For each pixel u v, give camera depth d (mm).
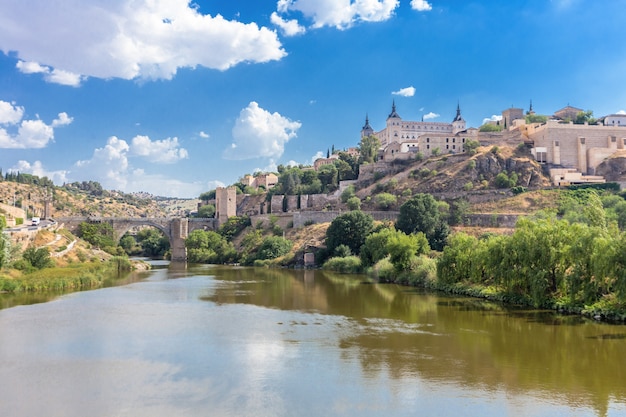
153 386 39469
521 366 44375
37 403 36094
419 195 156000
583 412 34344
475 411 34625
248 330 59094
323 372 42875
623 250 60281
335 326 61406
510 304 77875
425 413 34312
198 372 42875
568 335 55531
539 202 173375
